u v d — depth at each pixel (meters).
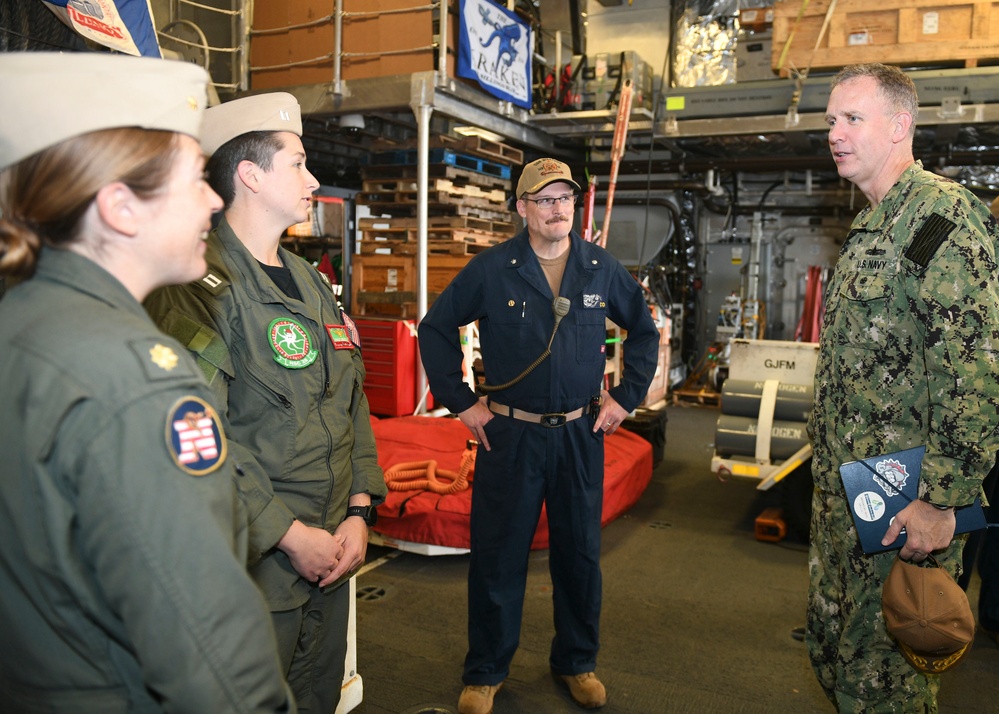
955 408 1.70
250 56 5.64
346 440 1.74
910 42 5.72
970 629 1.70
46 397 0.83
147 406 0.85
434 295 6.08
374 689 2.67
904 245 1.79
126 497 0.82
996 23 5.52
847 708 1.93
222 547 0.88
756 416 4.47
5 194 0.90
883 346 1.84
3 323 0.89
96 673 0.89
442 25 4.93
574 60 6.93
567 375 2.38
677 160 8.29
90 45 2.66
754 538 4.30
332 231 7.92
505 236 6.77
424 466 4.15
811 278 8.71
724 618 3.27
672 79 7.36
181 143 0.97
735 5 7.12
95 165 0.88
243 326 1.55
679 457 6.25
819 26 5.95
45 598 0.86
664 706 2.59
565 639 2.57
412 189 6.06
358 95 5.26
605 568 3.83
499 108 5.80
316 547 1.55
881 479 1.81
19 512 0.84
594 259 2.47
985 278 1.70
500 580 2.46
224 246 1.61
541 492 2.46
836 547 1.96
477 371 6.03
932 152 7.65
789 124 6.46
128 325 0.89
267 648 0.92
